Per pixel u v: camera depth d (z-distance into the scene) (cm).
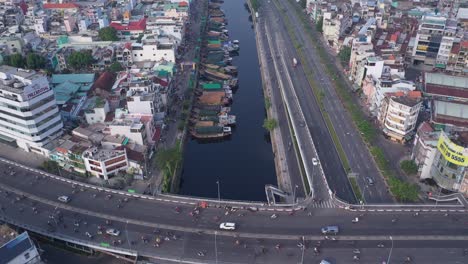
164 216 17738
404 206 18088
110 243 16250
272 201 19362
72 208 18300
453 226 17025
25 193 19325
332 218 17525
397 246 16038
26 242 14825
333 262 15362
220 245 16162
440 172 19488
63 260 16550
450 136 19512
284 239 16412
